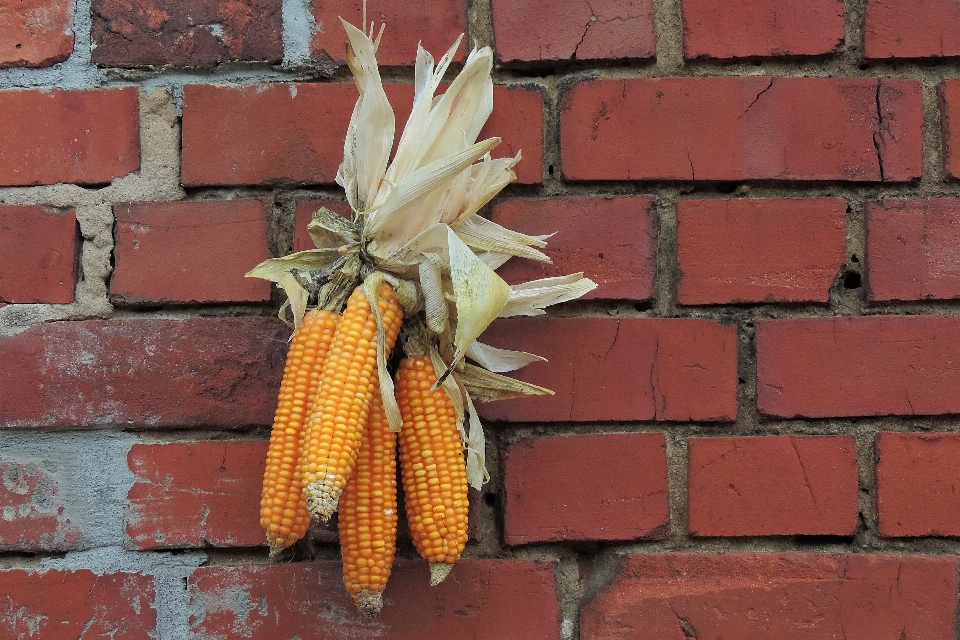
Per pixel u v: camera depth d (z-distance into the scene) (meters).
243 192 1.60
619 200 1.60
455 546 1.50
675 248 1.60
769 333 1.60
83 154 1.60
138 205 1.59
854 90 1.61
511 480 1.58
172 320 1.59
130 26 1.60
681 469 1.59
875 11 1.61
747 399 1.59
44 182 1.60
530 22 1.61
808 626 1.57
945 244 1.60
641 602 1.58
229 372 1.59
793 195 1.61
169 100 1.60
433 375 1.52
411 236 1.52
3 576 1.57
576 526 1.58
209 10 1.61
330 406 1.47
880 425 1.59
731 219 1.60
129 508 1.58
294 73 1.61
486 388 1.56
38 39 1.60
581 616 1.58
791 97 1.61
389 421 1.49
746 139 1.60
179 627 1.57
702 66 1.61
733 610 1.58
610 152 1.60
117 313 1.59
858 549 1.58
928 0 1.61
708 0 1.61
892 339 1.59
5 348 1.58
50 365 1.58
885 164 1.60
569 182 1.60
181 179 1.60
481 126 1.57
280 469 1.48
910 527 1.58
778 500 1.59
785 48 1.61
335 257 1.54
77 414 1.58
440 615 1.57
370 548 1.49
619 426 1.59
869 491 1.59
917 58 1.61
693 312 1.60
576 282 1.57
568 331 1.59
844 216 1.60
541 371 1.59
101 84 1.60
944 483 1.59
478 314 1.48
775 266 1.60
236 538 1.57
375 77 1.53
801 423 1.59
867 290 1.60
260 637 1.57
